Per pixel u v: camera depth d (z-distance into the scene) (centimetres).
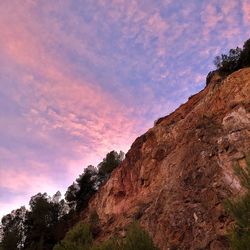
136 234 1485
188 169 2298
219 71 3456
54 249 1919
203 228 1805
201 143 2394
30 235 4678
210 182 2008
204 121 2609
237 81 2566
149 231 2167
